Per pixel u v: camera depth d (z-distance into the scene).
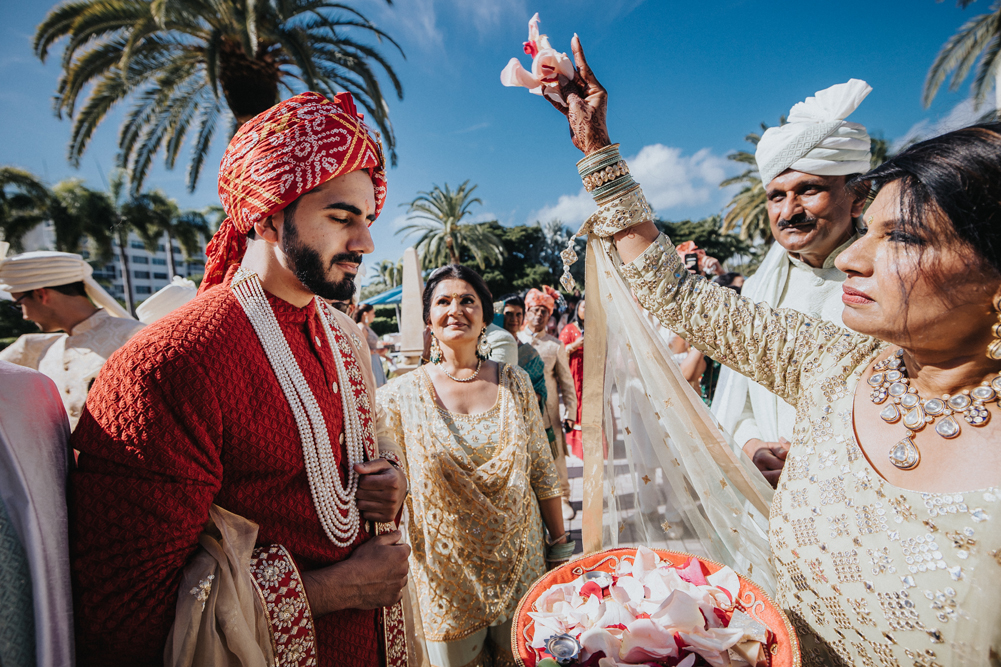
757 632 0.85
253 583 0.96
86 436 0.89
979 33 9.80
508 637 1.75
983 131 0.70
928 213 0.70
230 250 1.22
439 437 1.80
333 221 1.05
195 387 0.92
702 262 4.61
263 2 8.35
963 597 0.70
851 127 1.50
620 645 0.82
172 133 11.14
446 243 32.16
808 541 0.89
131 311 28.27
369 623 1.22
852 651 0.84
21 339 2.62
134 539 0.86
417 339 5.87
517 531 1.79
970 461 0.73
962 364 0.76
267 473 1.04
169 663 0.87
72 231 24.88
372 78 10.17
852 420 0.89
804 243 1.59
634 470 1.45
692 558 1.05
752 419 1.80
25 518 0.82
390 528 1.35
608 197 1.25
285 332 1.15
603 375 1.44
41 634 0.80
